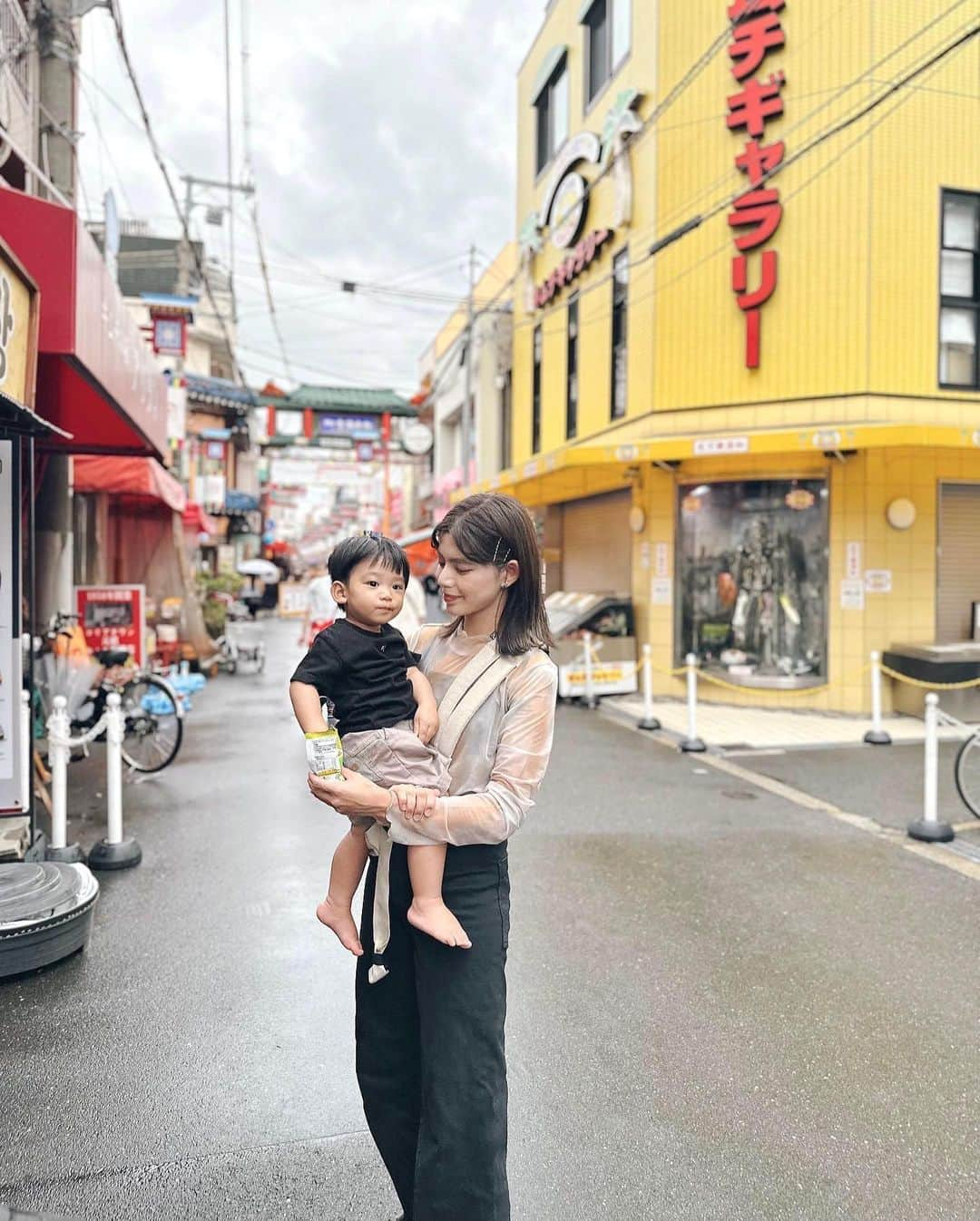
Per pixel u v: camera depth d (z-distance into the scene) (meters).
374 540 1.97
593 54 13.54
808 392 10.14
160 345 15.36
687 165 10.82
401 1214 2.33
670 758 8.14
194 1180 2.46
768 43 9.98
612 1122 2.74
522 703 1.89
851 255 9.83
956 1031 3.33
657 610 11.48
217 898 4.56
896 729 9.49
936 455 10.20
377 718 1.88
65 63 8.27
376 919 1.96
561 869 5.09
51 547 8.65
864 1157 2.60
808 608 10.77
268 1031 3.26
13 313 4.40
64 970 3.73
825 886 4.84
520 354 16.91
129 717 7.29
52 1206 2.35
